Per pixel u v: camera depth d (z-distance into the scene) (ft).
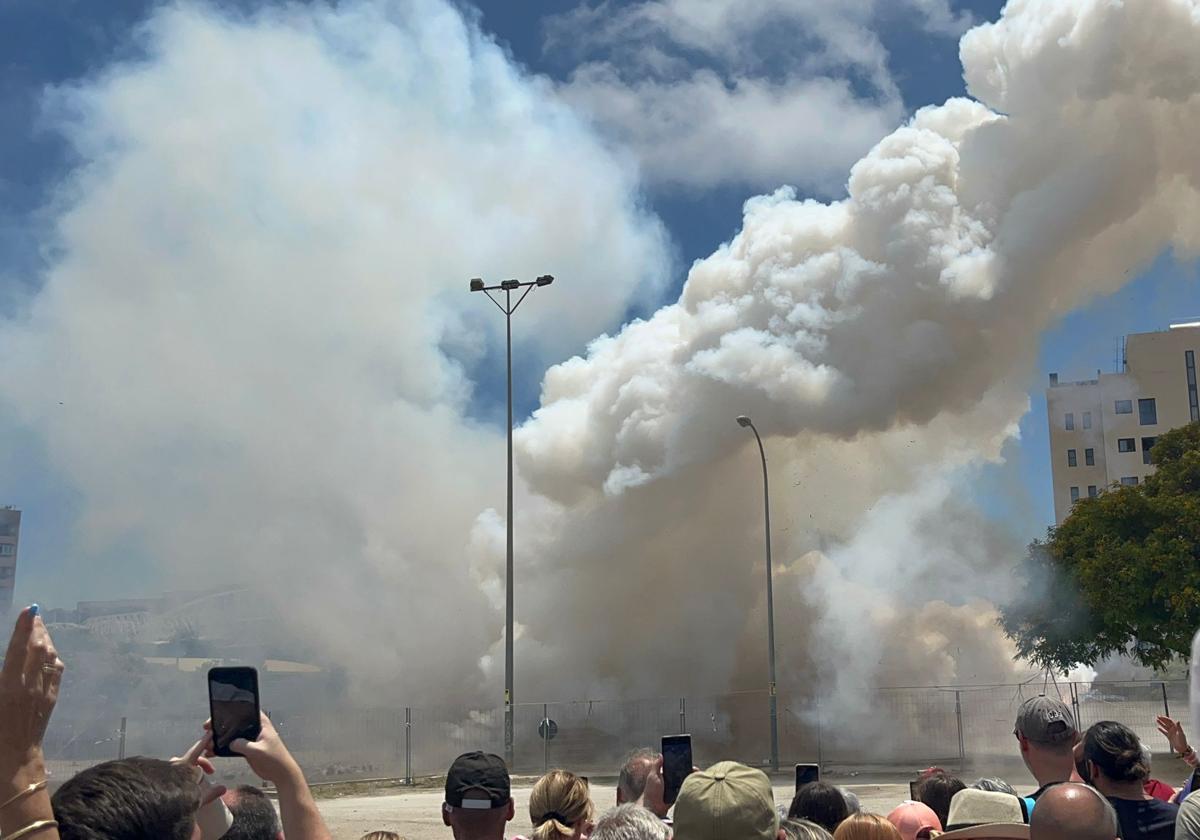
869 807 84.07
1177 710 131.03
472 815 17.56
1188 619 113.19
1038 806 14.40
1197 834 15.76
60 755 113.19
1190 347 304.30
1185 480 122.93
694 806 15.49
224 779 90.58
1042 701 21.29
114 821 10.34
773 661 123.54
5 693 9.73
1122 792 20.35
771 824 15.62
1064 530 129.18
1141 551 116.88
